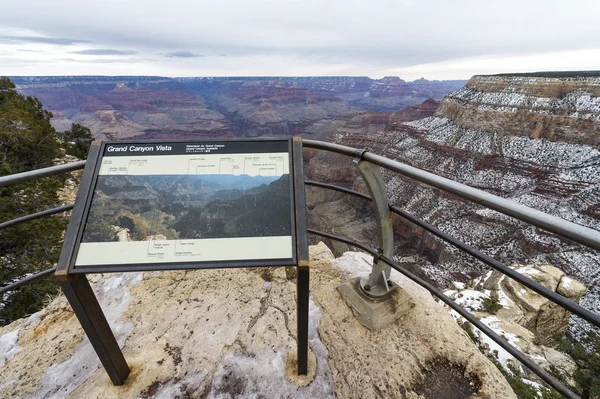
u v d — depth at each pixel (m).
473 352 2.04
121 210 1.55
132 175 1.65
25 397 1.88
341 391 1.86
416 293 2.55
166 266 1.45
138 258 1.46
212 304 2.47
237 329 2.25
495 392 1.84
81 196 1.56
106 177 1.63
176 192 1.61
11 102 16.11
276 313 2.38
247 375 1.94
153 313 2.40
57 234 9.03
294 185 1.61
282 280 2.71
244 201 1.59
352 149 1.76
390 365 1.99
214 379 1.93
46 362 2.08
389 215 2.00
